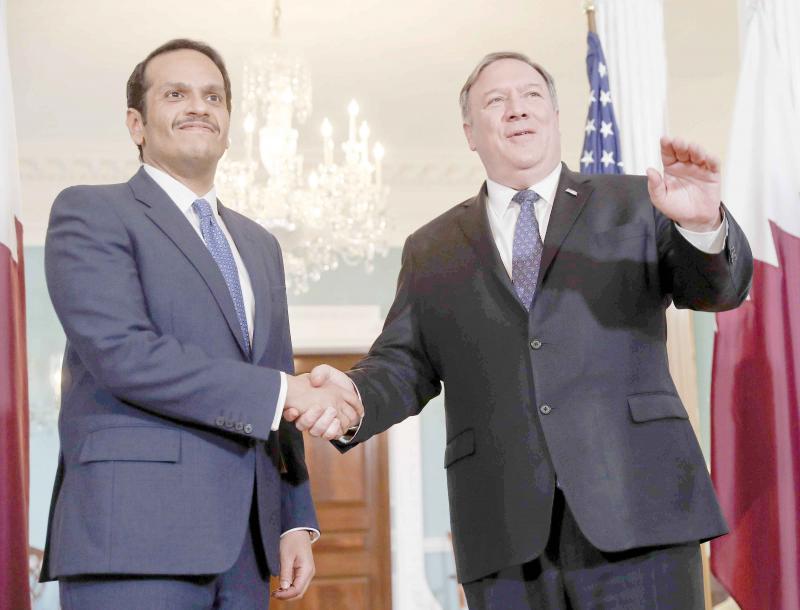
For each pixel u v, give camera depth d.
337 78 6.51
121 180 7.64
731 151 3.36
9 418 2.73
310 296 7.87
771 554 3.05
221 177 5.55
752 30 3.43
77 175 7.57
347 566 7.77
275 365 2.31
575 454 2.07
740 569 3.08
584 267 2.21
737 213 3.30
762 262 3.24
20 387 2.82
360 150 5.77
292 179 5.61
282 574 2.31
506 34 5.97
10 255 2.83
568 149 7.72
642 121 3.77
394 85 6.62
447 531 7.78
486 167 2.49
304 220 5.70
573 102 6.97
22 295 2.96
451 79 6.55
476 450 2.21
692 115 7.35
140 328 2.07
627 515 2.02
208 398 2.03
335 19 5.75
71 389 2.14
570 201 2.31
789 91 3.37
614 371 2.14
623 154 3.76
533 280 2.27
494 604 2.13
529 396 2.15
